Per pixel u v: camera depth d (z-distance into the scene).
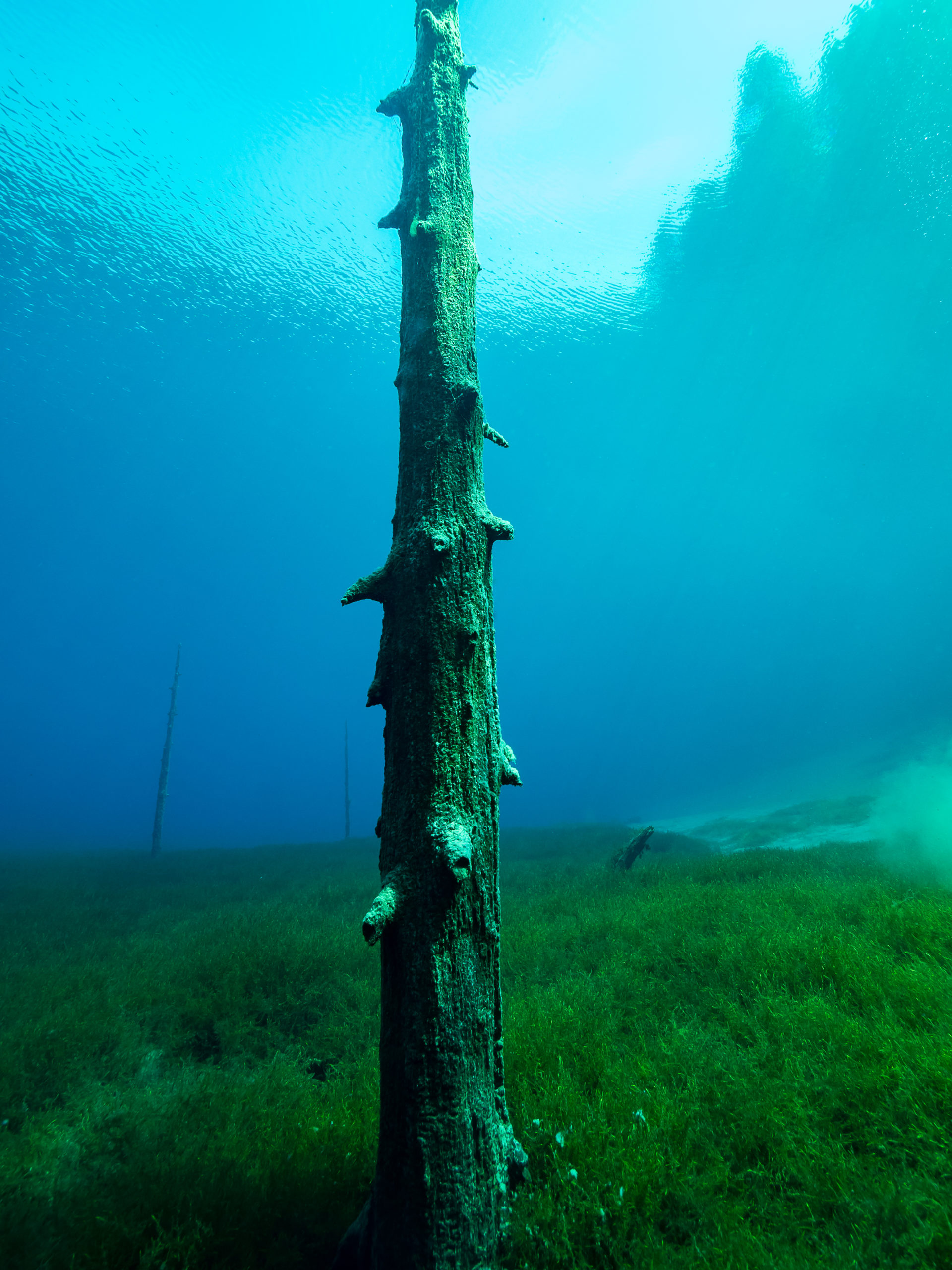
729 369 59.75
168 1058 5.60
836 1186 2.65
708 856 14.03
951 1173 2.57
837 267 43.94
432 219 3.30
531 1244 2.45
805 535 80.62
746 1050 3.91
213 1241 2.71
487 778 2.76
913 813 20.39
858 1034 3.62
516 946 7.20
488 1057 2.59
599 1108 3.38
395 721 2.82
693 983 5.21
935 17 27.30
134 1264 2.66
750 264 43.25
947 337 48.75
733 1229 2.47
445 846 2.48
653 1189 2.73
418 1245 2.28
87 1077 5.14
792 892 7.69
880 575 72.25
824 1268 2.22
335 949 7.76
